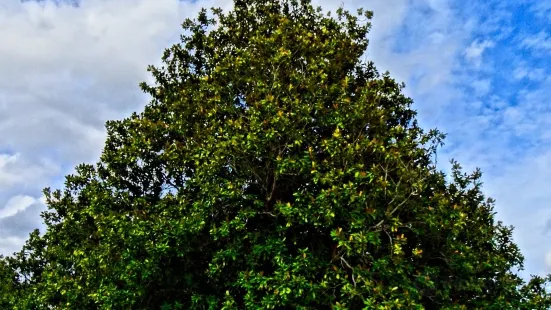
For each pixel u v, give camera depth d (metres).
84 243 15.59
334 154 12.21
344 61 15.15
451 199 15.31
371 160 13.24
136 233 12.52
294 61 14.70
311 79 13.46
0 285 22.20
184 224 12.38
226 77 14.61
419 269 13.58
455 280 13.91
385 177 12.13
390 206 12.10
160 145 15.57
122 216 13.40
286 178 13.34
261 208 13.36
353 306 11.90
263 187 13.22
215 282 13.23
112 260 13.23
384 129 13.70
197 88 16.28
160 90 16.94
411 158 13.59
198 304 12.89
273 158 12.77
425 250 14.06
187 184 13.89
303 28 15.52
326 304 11.86
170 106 15.60
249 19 16.92
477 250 15.30
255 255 12.39
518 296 14.86
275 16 16.03
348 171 11.91
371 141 12.62
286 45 14.42
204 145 13.22
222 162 12.77
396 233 13.22
